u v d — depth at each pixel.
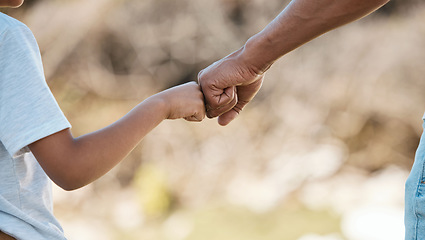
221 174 6.66
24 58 1.23
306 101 6.90
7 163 1.26
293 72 7.00
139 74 7.49
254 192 6.22
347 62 6.73
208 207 6.11
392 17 6.78
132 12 7.39
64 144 1.22
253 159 6.75
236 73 1.57
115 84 7.45
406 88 6.45
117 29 7.36
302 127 6.80
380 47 6.63
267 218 5.67
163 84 7.53
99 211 6.27
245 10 7.39
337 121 6.71
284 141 6.79
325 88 6.81
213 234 5.52
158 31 7.43
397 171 6.26
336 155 6.46
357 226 5.25
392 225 5.23
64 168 1.21
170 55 7.50
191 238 5.55
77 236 5.77
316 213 5.67
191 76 7.54
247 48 1.56
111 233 5.88
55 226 1.34
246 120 7.07
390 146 6.48
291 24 1.46
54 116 1.21
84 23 7.25
